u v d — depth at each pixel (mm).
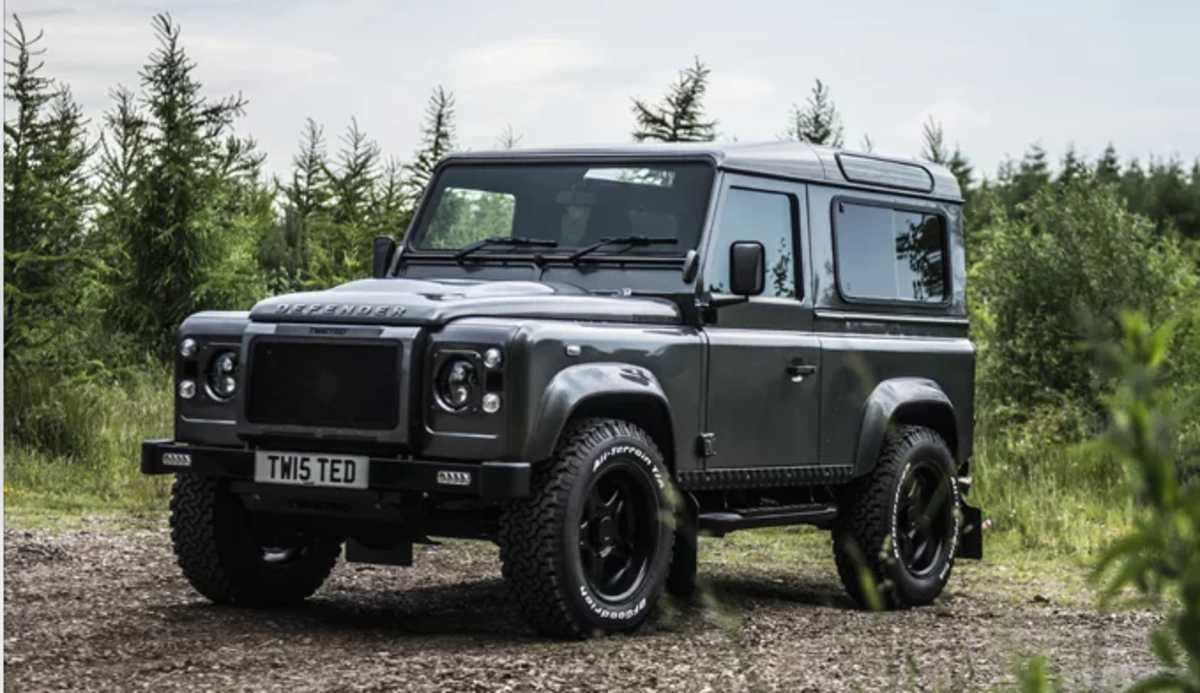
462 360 5625
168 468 6156
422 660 5191
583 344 5805
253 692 4594
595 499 5867
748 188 6832
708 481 6445
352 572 7891
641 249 6613
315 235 21594
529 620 5754
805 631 6250
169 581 7148
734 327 6633
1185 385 11500
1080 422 12562
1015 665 1702
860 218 7547
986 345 14062
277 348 5941
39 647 5344
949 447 8102
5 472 10914
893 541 7289
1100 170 32281
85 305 15695
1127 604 1085
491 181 7109
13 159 14344
